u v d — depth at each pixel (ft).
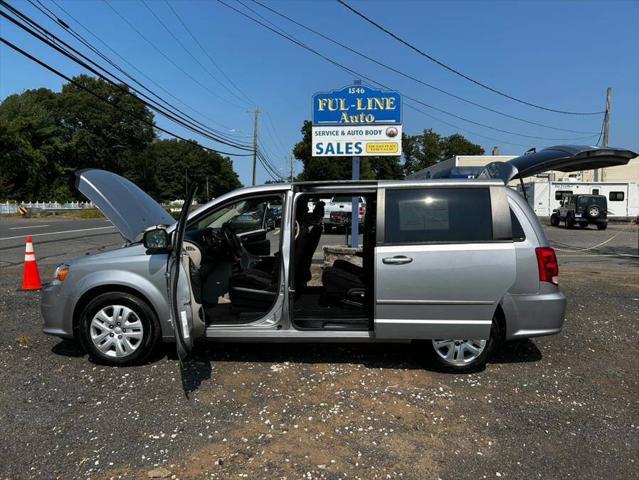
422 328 14.75
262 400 13.47
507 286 14.48
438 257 14.55
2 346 17.51
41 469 10.27
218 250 19.13
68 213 148.56
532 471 10.38
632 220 110.52
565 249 56.85
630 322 21.53
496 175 17.29
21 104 213.87
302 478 10.03
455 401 13.57
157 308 15.37
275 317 15.42
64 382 14.49
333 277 16.88
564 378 15.26
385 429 12.02
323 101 37.24
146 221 17.90
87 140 231.71
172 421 12.28
